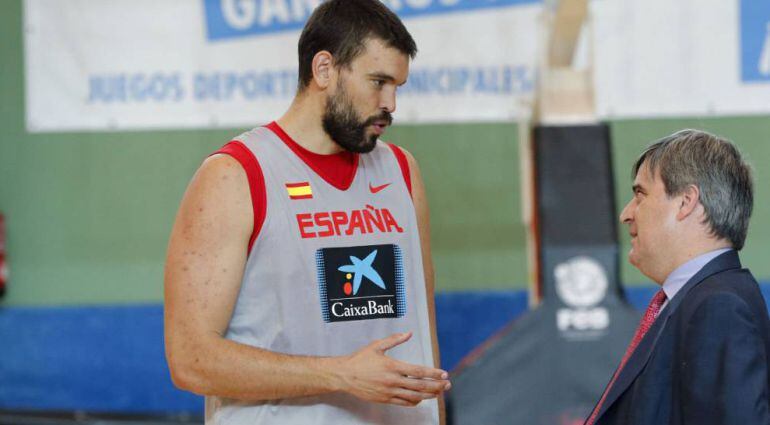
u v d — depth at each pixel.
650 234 4.03
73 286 11.39
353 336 4.29
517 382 7.06
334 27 4.22
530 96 9.91
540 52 7.80
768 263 11.12
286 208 4.25
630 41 10.84
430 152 11.10
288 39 10.97
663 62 10.84
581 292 7.13
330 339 4.25
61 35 11.02
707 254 3.93
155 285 11.38
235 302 4.25
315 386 4.02
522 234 11.20
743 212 3.93
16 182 11.34
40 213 11.35
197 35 11.00
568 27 7.96
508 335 7.15
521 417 7.01
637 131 10.98
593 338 7.07
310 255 4.25
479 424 7.01
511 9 10.83
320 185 4.35
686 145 4.00
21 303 11.38
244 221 4.18
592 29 7.74
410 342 4.46
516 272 11.26
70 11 11.00
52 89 11.12
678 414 3.67
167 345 4.18
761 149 10.96
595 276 7.15
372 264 4.37
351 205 4.39
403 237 4.53
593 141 7.41
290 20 10.95
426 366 4.29
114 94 11.12
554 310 7.12
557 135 7.43
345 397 4.29
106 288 11.39
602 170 7.37
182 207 4.29
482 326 11.25
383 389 3.95
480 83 10.95
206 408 4.49
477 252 11.25
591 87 7.71
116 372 11.22
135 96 11.10
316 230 4.28
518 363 7.09
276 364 4.03
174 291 4.18
